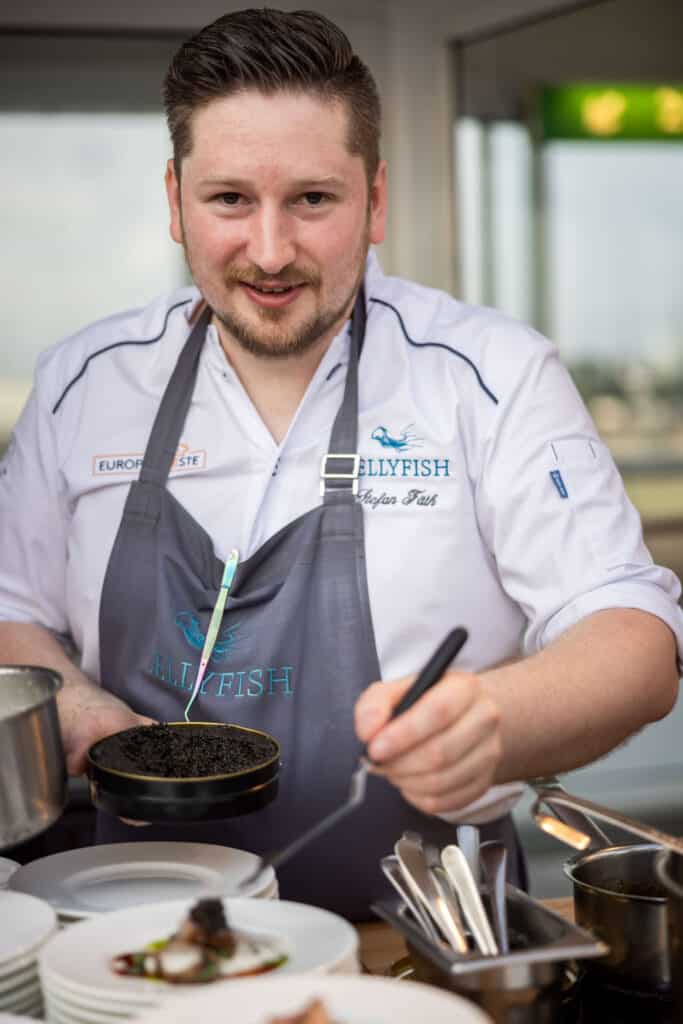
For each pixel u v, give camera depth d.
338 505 1.66
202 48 1.49
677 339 3.56
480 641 1.72
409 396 1.72
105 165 3.42
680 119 3.47
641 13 3.35
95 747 1.38
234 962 1.07
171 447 1.75
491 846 1.30
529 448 1.65
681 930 1.09
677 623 1.50
